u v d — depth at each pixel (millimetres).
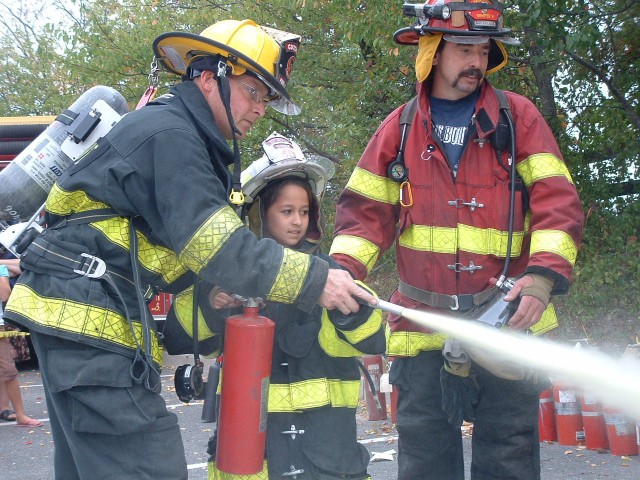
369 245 3170
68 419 2285
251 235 2297
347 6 9109
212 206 2250
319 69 10867
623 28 8953
